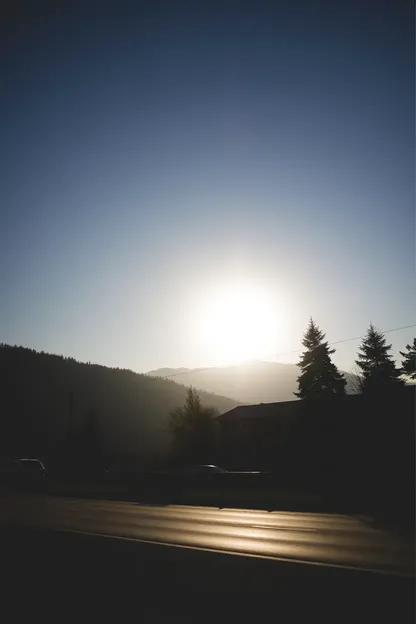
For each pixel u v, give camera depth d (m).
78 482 44.12
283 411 50.50
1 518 20.75
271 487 30.98
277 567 7.35
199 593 8.04
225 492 33.16
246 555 7.84
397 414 35.53
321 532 16.84
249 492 31.73
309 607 6.91
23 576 10.14
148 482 38.88
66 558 9.87
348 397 41.97
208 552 8.14
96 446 62.78
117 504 29.11
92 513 23.45
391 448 33.91
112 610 8.45
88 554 9.62
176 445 56.50
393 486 27.19
